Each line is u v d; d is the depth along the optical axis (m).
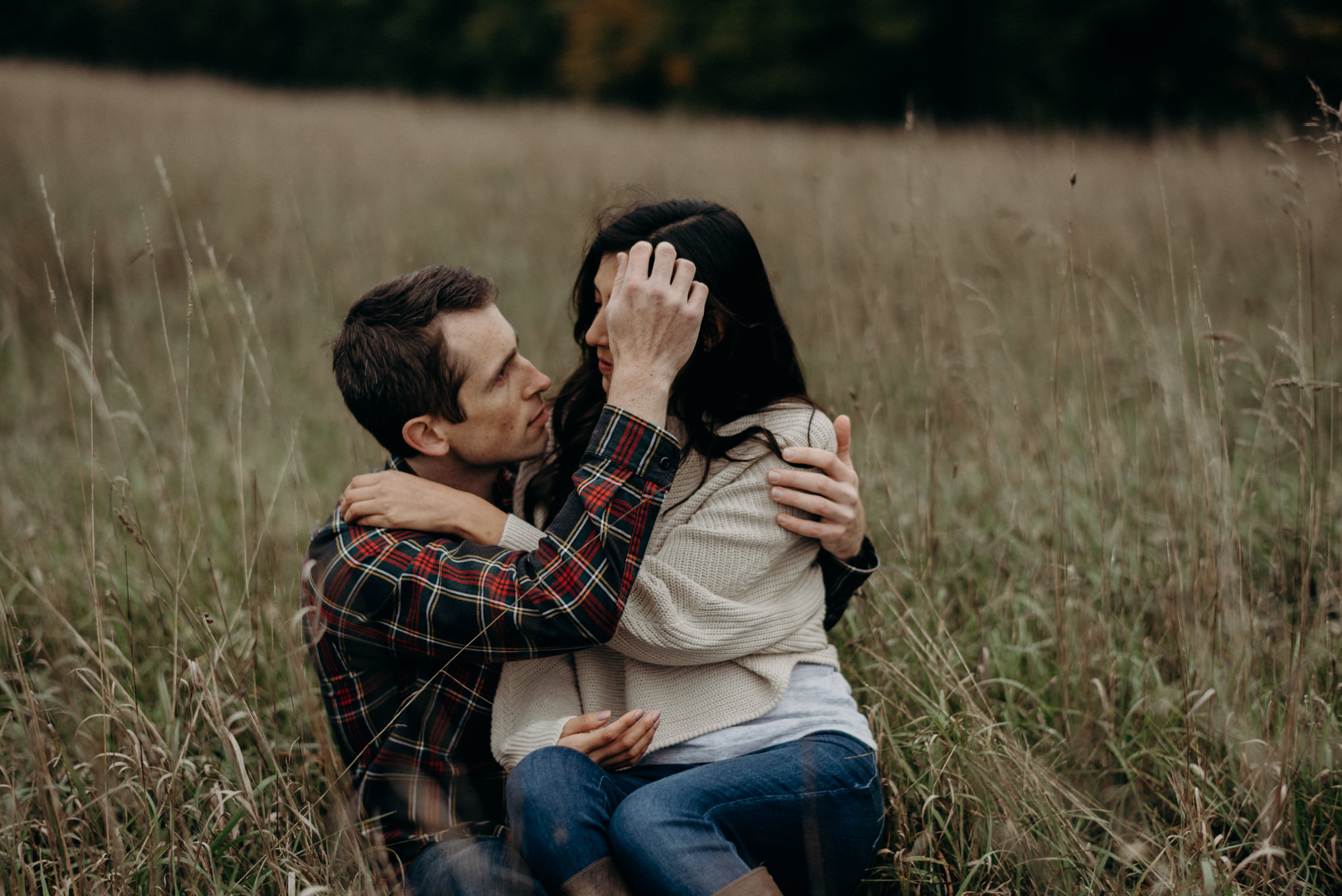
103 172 6.80
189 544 2.26
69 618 2.10
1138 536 2.23
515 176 7.72
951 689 1.79
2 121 8.38
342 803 1.37
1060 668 1.94
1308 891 1.52
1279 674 1.86
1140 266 4.23
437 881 1.29
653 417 1.35
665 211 1.52
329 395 3.45
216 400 3.13
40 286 4.23
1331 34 13.05
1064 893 1.51
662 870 1.20
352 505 1.44
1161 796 1.71
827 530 1.44
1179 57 15.50
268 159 7.75
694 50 20.02
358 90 25.30
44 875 1.42
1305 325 3.69
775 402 1.56
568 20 23.44
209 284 2.35
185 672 1.75
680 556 1.42
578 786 1.29
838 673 1.56
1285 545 2.15
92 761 1.46
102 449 3.01
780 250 4.77
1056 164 6.91
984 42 17.61
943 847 1.63
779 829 1.35
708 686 1.45
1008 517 2.40
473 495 1.50
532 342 3.82
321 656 1.46
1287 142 1.99
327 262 4.79
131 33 29.83
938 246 3.45
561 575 1.31
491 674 1.50
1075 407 2.94
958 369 3.03
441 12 26.33
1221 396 1.96
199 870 1.43
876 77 18.86
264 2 28.77
